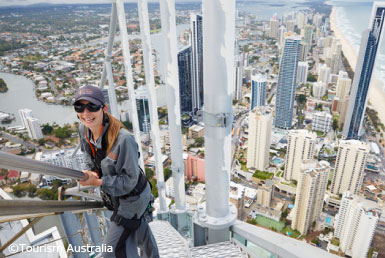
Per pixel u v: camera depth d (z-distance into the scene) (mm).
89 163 1997
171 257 3867
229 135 3703
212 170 3818
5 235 5012
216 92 3457
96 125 1703
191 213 5953
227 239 4109
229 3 3111
